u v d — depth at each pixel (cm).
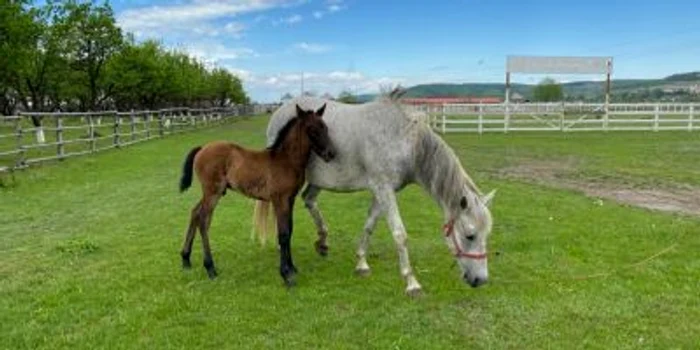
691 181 1280
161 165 1602
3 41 1978
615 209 966
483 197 552
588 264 661
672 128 2900
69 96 3578
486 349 450
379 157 566
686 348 451
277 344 456
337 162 593
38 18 2708
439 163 558
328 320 500
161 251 717
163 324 493
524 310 523
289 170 577
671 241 758
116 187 1219
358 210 971
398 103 570
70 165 1554
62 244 738
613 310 522
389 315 513
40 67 2900
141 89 3762
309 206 679
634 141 2297
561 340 465
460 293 566
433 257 692
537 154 1831
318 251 698
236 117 5391
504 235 791
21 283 595
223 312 520
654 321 500
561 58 3375
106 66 3472
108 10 3316
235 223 873
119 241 768
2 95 3088
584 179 1313
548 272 631
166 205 1023
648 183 1255
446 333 477
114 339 464
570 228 830
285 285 587
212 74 6656
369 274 625
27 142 2181
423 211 957
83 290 574
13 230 835
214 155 597
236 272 634
